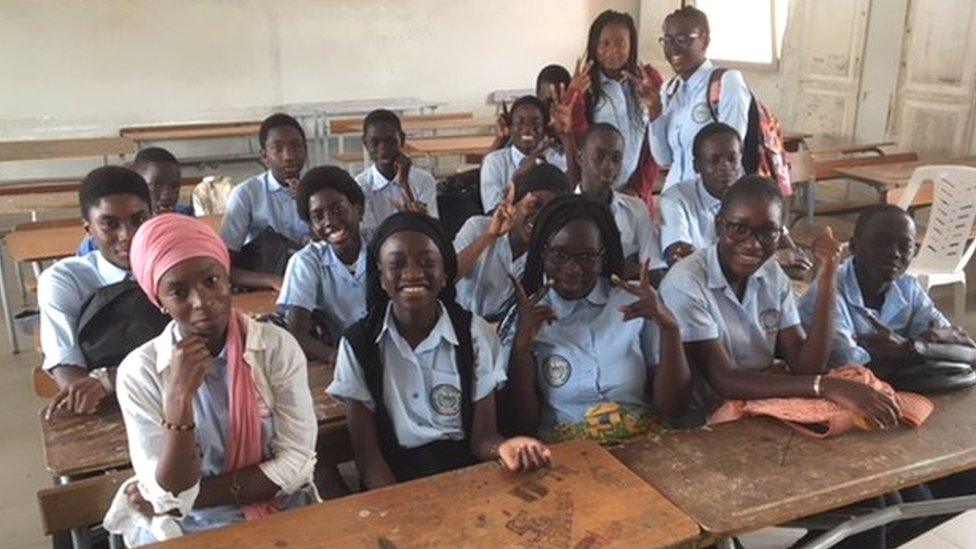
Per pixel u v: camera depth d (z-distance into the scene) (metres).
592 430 1.69
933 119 5.55
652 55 8.52
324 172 2.22
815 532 1.83
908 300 1.98
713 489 1.28
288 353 1.38
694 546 1.19
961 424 1.50
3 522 2.33
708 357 1.73
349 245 2.22
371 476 1.54
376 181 3.18
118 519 1.29
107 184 1.91
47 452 1.47
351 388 1.58
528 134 3.38
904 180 4.06
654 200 3.04
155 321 1.81
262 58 7.40
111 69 6.92
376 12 7.71
